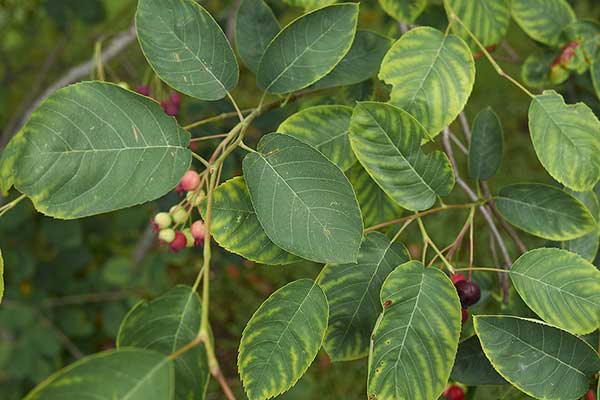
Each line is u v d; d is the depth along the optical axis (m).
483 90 1.42
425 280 0.36
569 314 0.38
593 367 0.37
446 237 1.09
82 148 0.35
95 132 0.35
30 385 0.88
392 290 0.36
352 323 0.38
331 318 0.38
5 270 0.88
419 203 0.39
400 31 0.52
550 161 0.40
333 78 0.45
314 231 0.35
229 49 0.38
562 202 0.41
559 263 0.38
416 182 0.39
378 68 0.45
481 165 0.44
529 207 0.42
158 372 0.30
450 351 0.35
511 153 1.38
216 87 0.38
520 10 0.49
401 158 0.38
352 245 0.35
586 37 0.49
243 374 0.35
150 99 0.35
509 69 1.37
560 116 0.40
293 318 0.35
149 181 0.35
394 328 0.36
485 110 0.44
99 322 0.96
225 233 0.37
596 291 0.38
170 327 0.34
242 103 1.18
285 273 1.19
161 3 0.38
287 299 0.35
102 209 0.35
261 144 0.36
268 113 0.57
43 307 0.89
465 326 0.47
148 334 0.34
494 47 0.47
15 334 0.86
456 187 1.07
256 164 0.36
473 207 0.41
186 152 0.36
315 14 0.39
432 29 0.40
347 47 0.40
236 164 0.59
